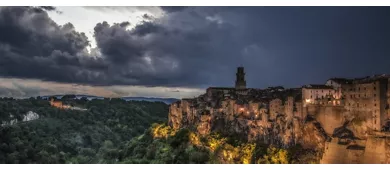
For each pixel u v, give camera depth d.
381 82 149.25
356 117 159.62
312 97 187.00
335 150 159.38
